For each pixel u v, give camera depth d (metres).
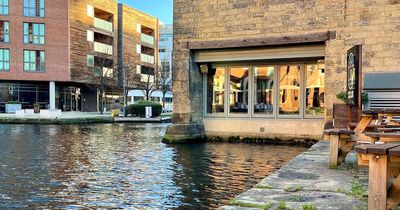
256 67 14.00
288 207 3.58
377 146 3.23
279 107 13.62
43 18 41.78
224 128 14.37
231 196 6.28
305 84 13.23
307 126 13.05
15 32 41.00
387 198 3.14
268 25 12.75
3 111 41.06
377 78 10.92
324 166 6.03
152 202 5.99
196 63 14.42
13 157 10.62
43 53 42.03
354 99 9.54
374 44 11.26
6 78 40.59
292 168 5.84
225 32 13.38
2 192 6.62
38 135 17.98
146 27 58.97
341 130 6.04
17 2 41.00
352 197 4.01
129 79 48.75
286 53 12.88
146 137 16.89
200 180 7.48
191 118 14.09
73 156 10.81
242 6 13.12
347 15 11.61
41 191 6.70
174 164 9.34
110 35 49.66
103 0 48.03
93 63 46.38
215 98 14.67
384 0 11.14
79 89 48.16
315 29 12.07
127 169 8.72
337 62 11.71
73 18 43.12
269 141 13.60
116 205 5.86
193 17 13.86
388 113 6.65
